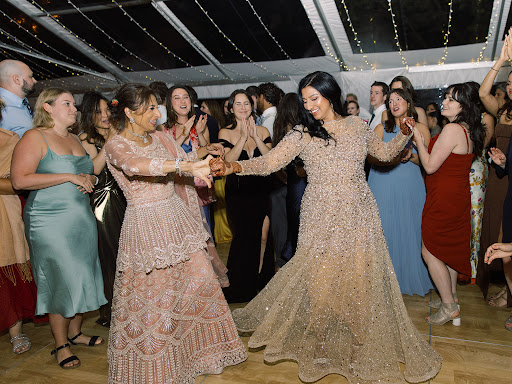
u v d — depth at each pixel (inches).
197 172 70.9
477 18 203.2
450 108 107.7
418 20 207.5
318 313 87.6
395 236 126.8
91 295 98.3
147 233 79.4
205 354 88.6
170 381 78.9
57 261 94.8
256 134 121.6
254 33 227.8
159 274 80.0
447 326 111.8
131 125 80.5
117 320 80.7
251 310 101.9
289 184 129.0
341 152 86.6
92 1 195.0
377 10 201.2
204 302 86.5
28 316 114.3
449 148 103.9
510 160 106.9
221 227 208.5
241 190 127.0
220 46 246.2
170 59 261.4
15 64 111.1
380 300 85.7
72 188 96.9
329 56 247.9
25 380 93.6
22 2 199.6
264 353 91.7
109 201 114.3
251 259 129.7
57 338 99.8
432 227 107.7
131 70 278.2
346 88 258.2
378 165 124.9
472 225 141.0
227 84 285.6
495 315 118.4
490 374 88.7
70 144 99.3
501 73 227.5
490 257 66.9
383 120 131.3
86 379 93.5
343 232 86.7
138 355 78.6
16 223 106.2
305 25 218.8
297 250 91.7
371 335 84.3
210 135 150.9
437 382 86.0
